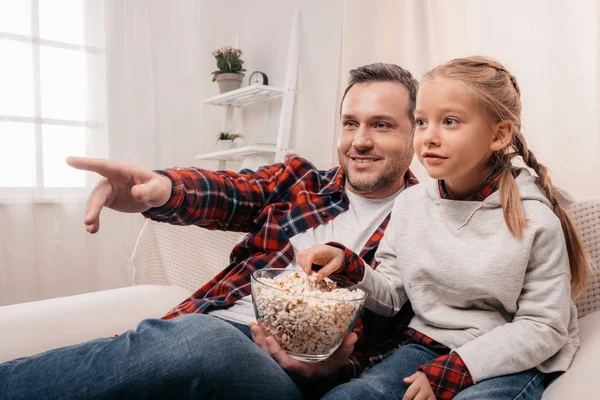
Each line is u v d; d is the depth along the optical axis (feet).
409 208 3.26
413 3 5.94
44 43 7.86
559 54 5.00
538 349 2.54
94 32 8.21
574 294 2.99
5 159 7.59
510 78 2.99
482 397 2.36
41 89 7.83
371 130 3.83
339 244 2.98
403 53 6.24
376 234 3.67
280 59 8.39
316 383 2.86
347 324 2.52
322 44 7.40
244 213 3.92
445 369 2.54
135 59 8.50
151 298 4.16
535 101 5.15
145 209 3.09
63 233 8.04
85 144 8.18
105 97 8.29
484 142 2.75
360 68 4.02
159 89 8.70
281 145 7.70
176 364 2.15
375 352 3.30
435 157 2.76
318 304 2.44
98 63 8.23
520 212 2.74
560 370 2.62
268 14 8.61
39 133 7.77
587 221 3.38
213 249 4.74
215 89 9.43
